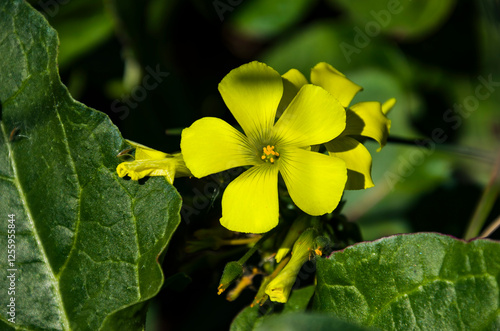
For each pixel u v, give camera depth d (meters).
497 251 0.25
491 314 0.25
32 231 0.27
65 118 0.27
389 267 0.26
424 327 0.26
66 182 0.27
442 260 0.26
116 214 0.26
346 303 0.26
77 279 0.26
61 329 0.26
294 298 0.27
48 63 0.27
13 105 0.27
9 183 0.27
